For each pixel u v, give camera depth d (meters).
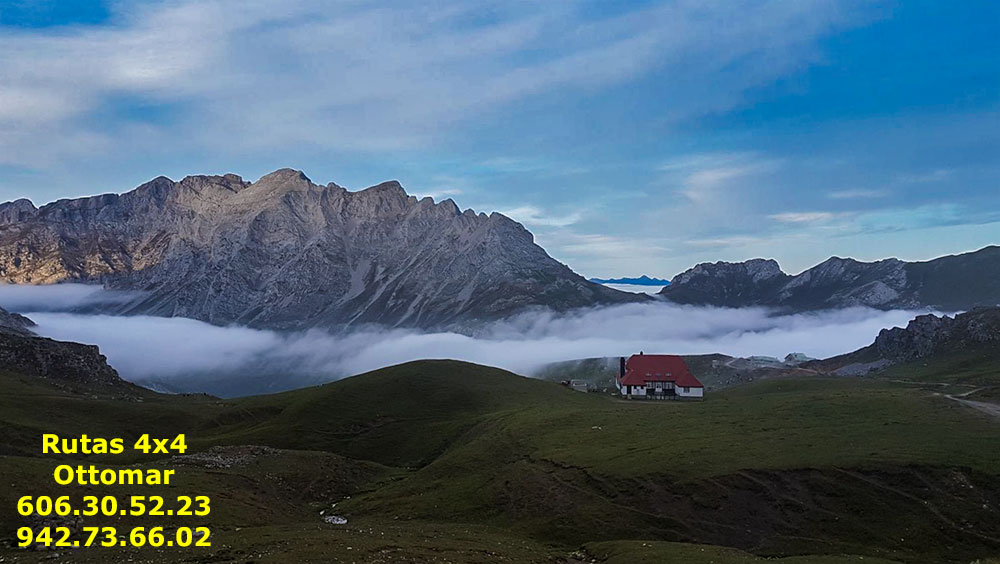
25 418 170.00
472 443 142.50
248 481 109.62
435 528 91.31
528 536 92.12
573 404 187.38
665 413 144.50
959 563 74.44
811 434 110.25
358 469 138.50
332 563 60.88
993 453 92.75
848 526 83.50
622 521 91.31
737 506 90.25
